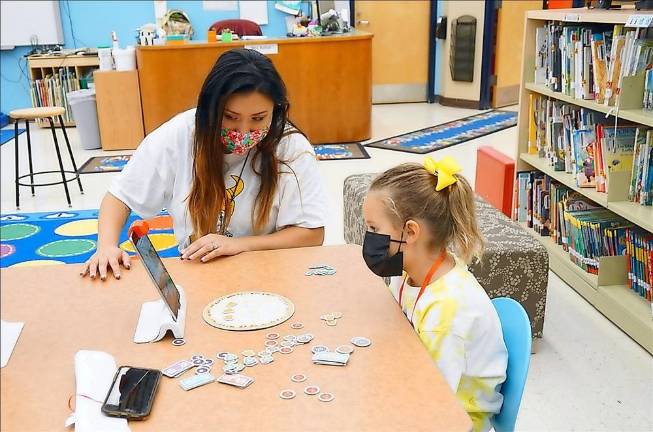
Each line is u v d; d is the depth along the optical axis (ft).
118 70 18.52
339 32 19.67
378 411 3.11
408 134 20.36
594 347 8.09
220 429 3.00
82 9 22.97
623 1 10.09
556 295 9.55
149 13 23.39
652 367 7.64
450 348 3.88
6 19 22.17
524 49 10.97
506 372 4.07
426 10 25.35
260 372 3.45
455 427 2.99
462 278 4.17
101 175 16.38
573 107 10.09
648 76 8.05
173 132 5.61
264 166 5.57
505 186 11.80
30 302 4.34
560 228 10.39
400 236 4.18
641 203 8.43
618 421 6.64
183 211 5.72
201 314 4.14
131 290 4.53
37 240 12.14
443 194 4.20
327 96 18.81
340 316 4.07
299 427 3.00
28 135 14.30
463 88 24.93
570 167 10.10
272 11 24.23
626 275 8.93
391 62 25.90
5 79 23.08
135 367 3.46
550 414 6.77
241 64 4.87
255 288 4.51
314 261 4.99
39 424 3.07
